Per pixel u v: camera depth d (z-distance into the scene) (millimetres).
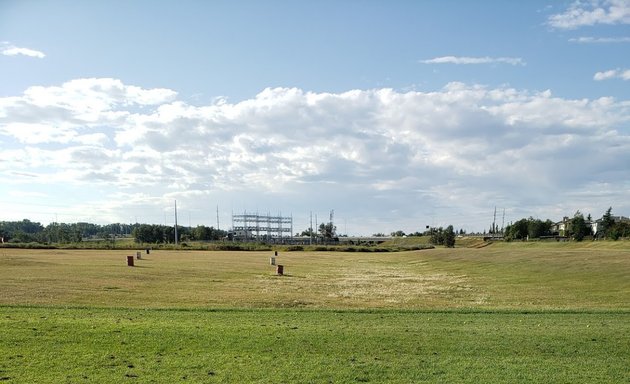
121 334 15438
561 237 153250
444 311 22562
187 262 75312
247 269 64875
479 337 15836
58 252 93812
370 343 14914
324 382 11469
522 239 168750
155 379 11469
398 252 142125
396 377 11852
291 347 14328
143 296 34031
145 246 131250
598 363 13016
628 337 15844
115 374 11758
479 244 173875
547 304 31906
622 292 36781
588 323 18953
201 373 11938
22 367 12086
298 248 143000
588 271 51781
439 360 13227
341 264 83688
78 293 34062
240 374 11898
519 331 16875
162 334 15547
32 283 38906
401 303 33656
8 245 112938
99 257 79938
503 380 11688
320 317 20062
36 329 15727
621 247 90062
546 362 13094
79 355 13172
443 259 92625
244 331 16250
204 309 22422
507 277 53938
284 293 39031
